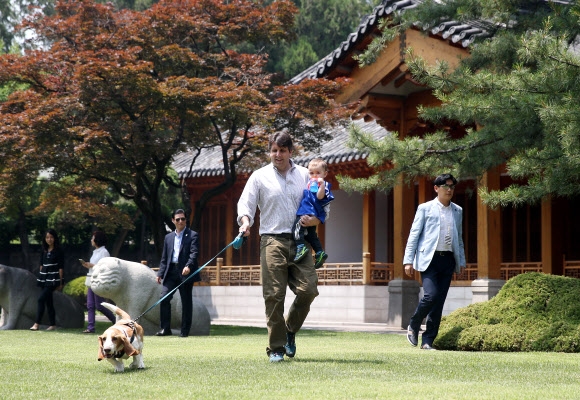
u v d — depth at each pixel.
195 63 27.83
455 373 10.83
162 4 28.61
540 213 33.09
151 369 11.23
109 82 25.62
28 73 27.52
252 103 26.89
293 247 11.92
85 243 53.88
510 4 19.25
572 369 11.48
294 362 11.95
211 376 10.34
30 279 24.84
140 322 22.12
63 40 28.48
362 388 9.17
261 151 29.47
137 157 27.06
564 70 15.96
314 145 28.88
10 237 53.12
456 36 21.95
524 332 15.50
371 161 19.20
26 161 26.36
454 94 17.80
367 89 26.03
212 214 44.56
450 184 15.51
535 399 8.45
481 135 18.06
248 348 16.22
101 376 10.53
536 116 16.86
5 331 23.12
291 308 12.24
